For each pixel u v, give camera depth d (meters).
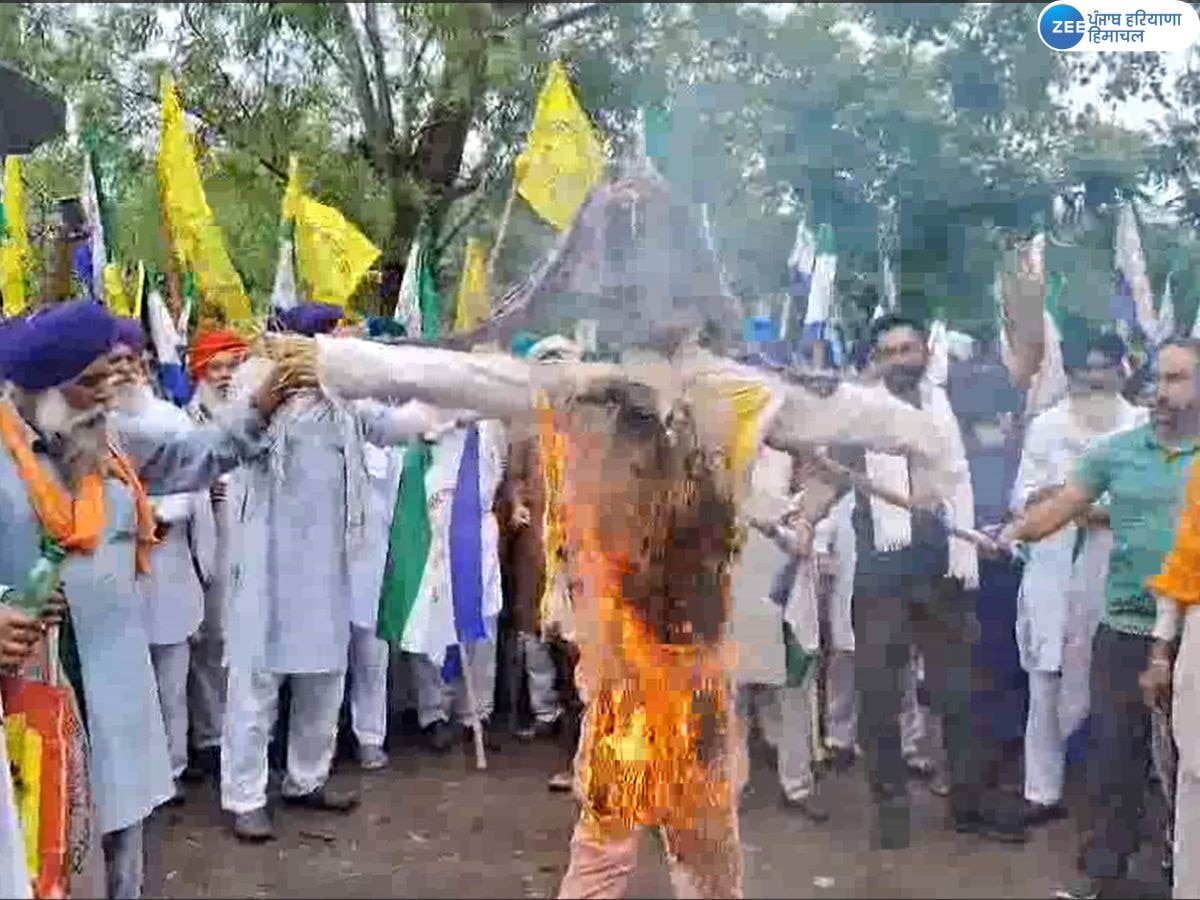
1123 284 3.09
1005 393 3.12
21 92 2.71
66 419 2.15
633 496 2.13
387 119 6.05
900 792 2.83
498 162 5.89
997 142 3.55
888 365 2.73
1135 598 2.75
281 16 5.83
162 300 3.80
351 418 3.24
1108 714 2.79
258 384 2.43
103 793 2.21
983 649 2.99
